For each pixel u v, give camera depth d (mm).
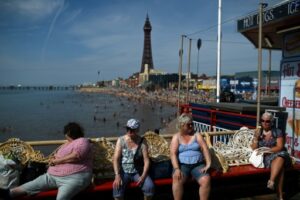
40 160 5621
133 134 5539
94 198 5688
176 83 188750
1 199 5078
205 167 5602
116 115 104625
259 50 7074
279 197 6105
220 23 13797
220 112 9766
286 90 8797
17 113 110938
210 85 130125
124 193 5812
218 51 13898
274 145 6414
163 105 142625
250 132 7012
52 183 5223
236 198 6270
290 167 6438
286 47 8766
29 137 64438
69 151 5266
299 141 8297
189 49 11977
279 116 8031
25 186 5160
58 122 86875
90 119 94750
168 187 6117
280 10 7410
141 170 5617
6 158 5184
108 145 5953
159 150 6242
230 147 6887
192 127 5746
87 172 5348
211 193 6395
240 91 79562
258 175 6461
